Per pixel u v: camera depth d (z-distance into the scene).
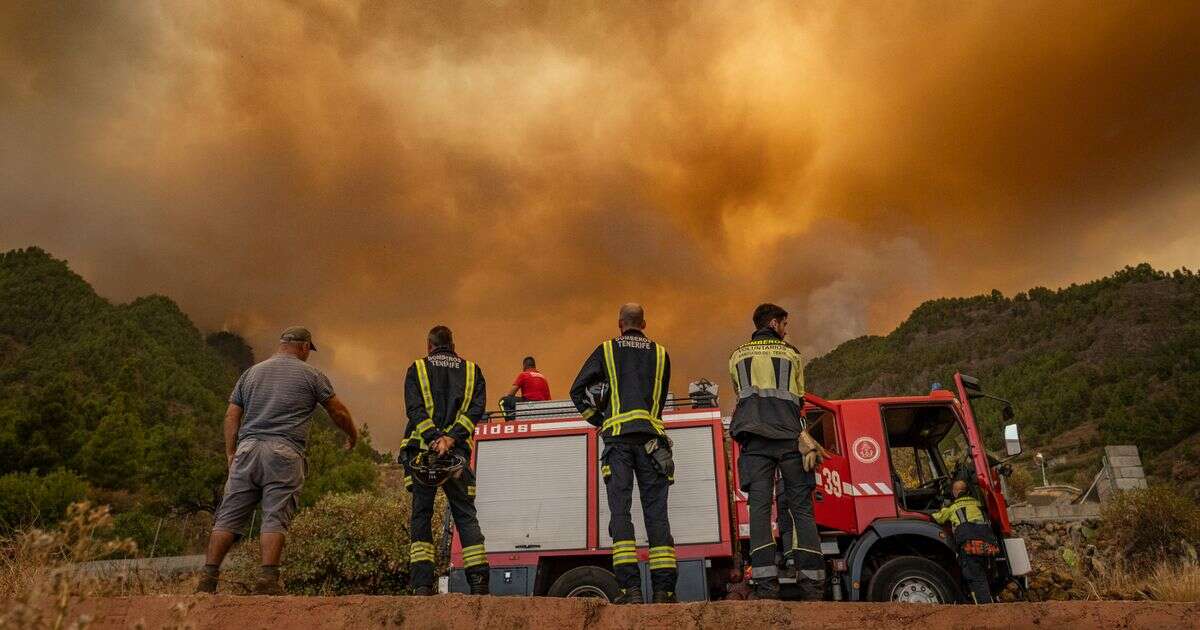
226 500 4.69
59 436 27.95
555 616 3.19
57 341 169.38
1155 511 11.01
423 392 5.28
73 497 16.11
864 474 7.03
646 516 4.75
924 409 7.48
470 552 5.09
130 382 60.12
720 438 7.10
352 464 22.66
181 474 23.14
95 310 192.12
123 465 27.75
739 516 6.96
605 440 4.88
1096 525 11.71
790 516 5.17
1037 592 10.24
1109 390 148.88
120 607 3.25
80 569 3.42
